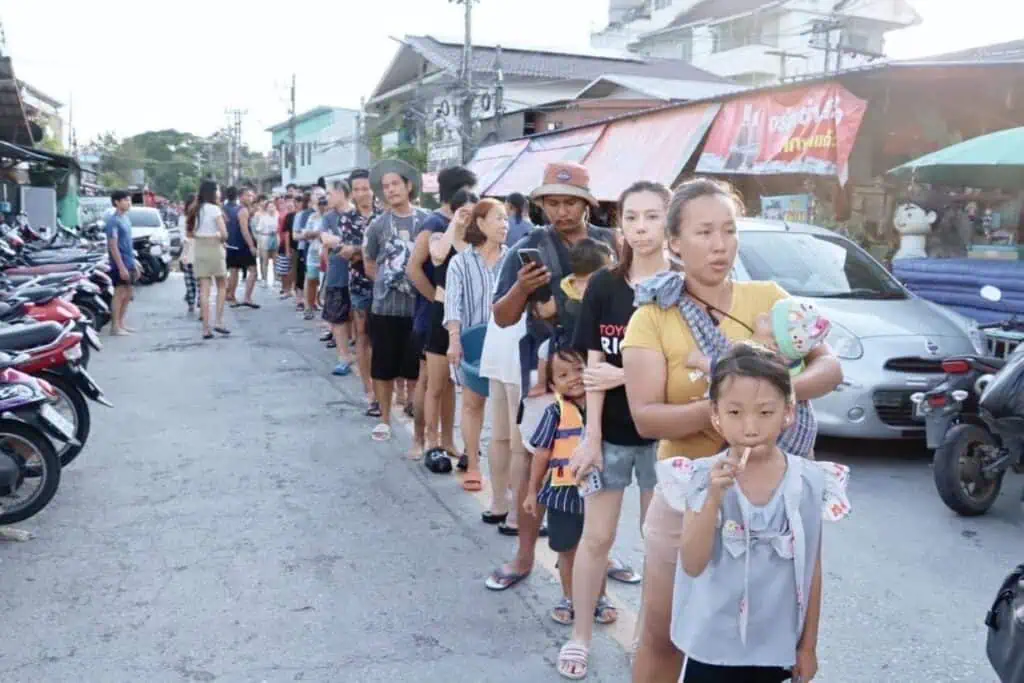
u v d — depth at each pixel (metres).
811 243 7.79
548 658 3.79
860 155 11.52
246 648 3.85
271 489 5.91
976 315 8.70
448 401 6.44
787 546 2.39
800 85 10.75
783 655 2.44
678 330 2.71
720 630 2.43
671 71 33.66
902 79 9.73
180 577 4.55
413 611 4.20
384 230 6.82
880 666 3.78
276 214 19.16
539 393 4.25
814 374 2.58
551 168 4.28
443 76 37.44
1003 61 9.12
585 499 3.55
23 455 5.24
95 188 40.06
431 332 6.12
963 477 5.54
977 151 7.93
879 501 5.88
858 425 6.52
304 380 9.44
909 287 9.43
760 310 2.75
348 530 5.20
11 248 11.86
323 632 3.99
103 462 6.46
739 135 11.74
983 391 5.32
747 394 2.26
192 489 5.89
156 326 13.19
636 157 14.18
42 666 3.69
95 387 6.43
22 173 21.84
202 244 11.95
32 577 4.54
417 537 5.11
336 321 9.66
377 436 7.12
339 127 56.91
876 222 11.58
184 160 86.38
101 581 4.50
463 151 29.27
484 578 4.57
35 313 8.02
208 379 9.41
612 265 3.44
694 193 2.67
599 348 3.38
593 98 29.38
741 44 38.62
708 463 2.40
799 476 2.42
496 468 5.23
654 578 2.79
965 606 4.36
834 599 4.41
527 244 4.36
